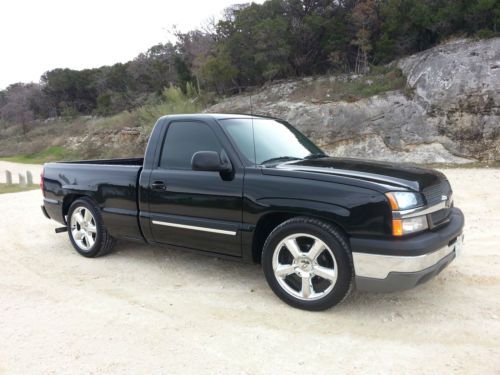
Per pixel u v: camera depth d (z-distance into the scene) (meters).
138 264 5.41
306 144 5.13
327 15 26.30
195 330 3.64
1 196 12.42
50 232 7.38
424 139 17.14
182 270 5.14
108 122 32.09
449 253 3.91
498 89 16.47
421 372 2.95
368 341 3.37
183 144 4.68
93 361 3.21
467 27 20.53
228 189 4.20
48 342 3.51
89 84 52.19
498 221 7.00
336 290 3.70
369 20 23.78
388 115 18.28
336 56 23.91
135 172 5.00
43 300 4.36
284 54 25.02
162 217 4.71
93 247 5.59
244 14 27.83
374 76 21.47
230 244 4.28
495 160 15.59
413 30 22.39
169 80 39.28
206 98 27.19
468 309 3.88
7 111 55.41
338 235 3.65
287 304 4.04
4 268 5.44
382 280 3.52
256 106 22.88
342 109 19.09
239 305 4.10
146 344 3.44
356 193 3.58
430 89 18.02
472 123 16.69
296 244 3.91
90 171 5.50
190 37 35.88
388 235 3.47
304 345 3.34
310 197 3.74
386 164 4.44
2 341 3.54
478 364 3.02
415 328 3.56
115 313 4.02
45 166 6.25
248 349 3.31
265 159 4.36
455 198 9.21
